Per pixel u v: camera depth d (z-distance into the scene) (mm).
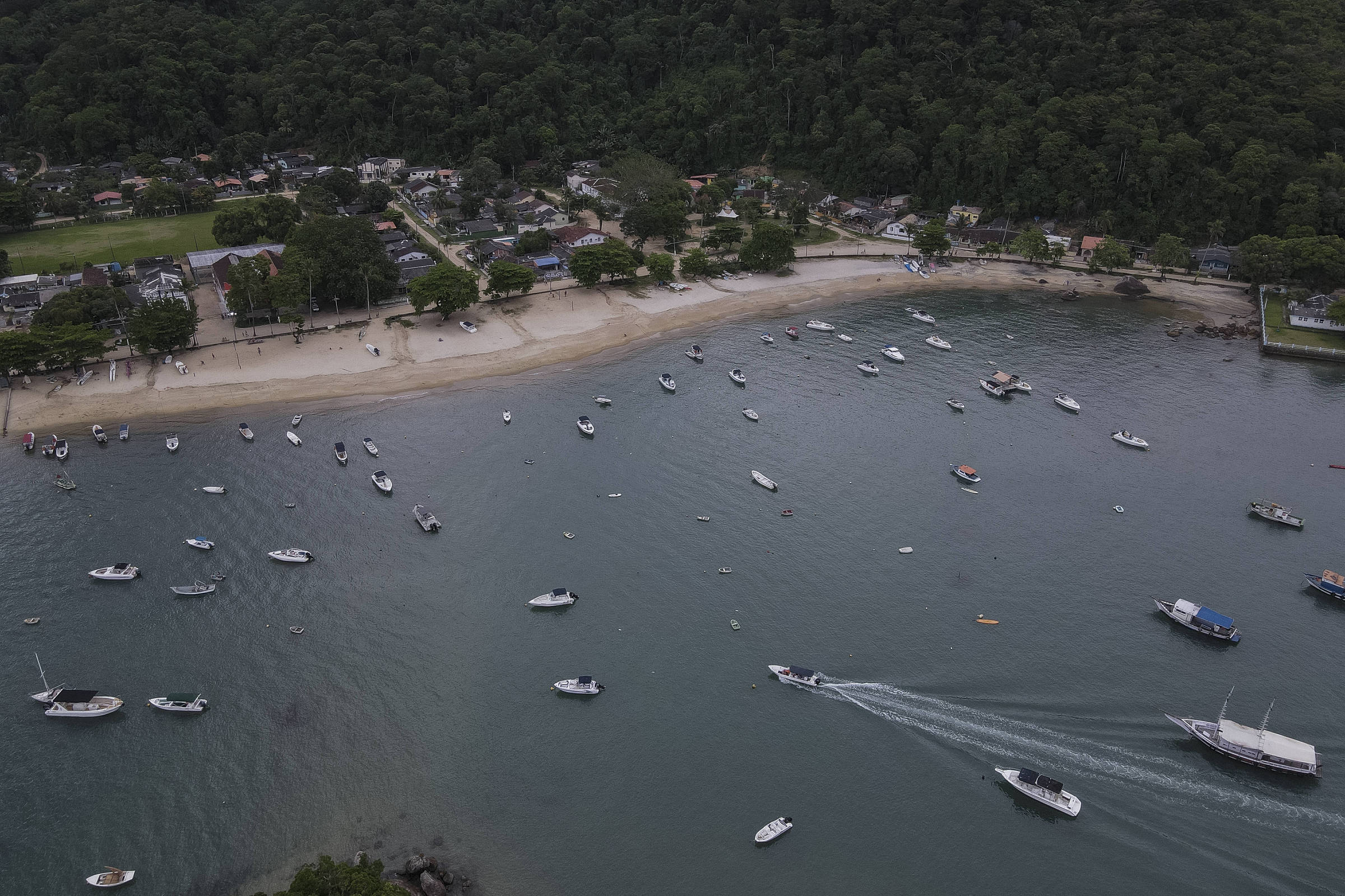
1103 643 130000
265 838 102062
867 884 97188
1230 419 193250
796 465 174500
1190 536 154125
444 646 129125
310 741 114000
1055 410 196875
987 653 127875
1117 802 106125
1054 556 148750
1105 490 167125
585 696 121188
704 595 139375
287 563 144625
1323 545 152250
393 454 175875
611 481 168125
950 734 115312
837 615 135250
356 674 123938
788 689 122375
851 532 154250
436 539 151000
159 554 146500
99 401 193500
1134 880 97375
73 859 99562
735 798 106750
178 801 106188
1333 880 96875
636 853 100375
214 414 190625
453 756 112125
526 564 145375
